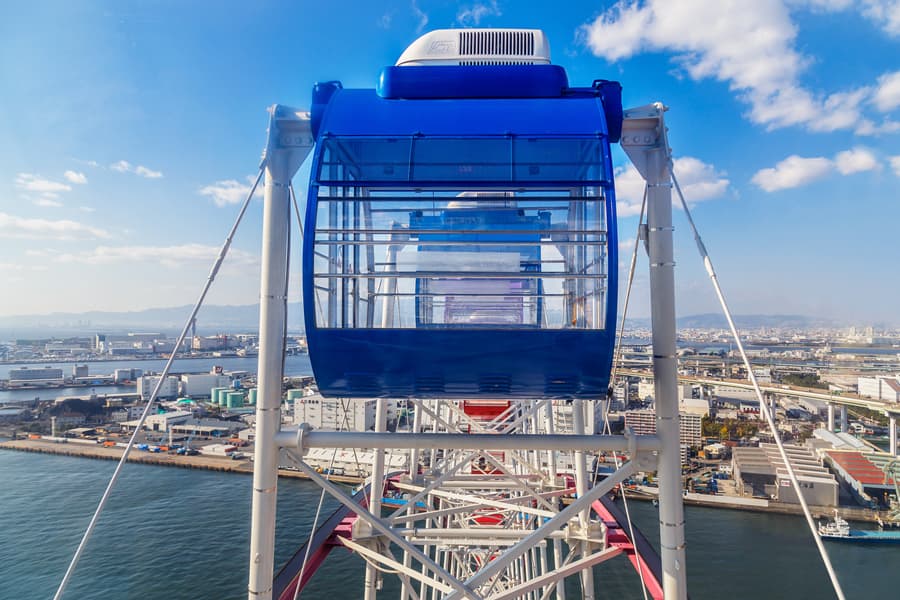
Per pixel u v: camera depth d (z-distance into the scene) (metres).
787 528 47.56
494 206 6.89
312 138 7.55
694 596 36.62
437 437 7.08
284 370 7.37
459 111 7.03
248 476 66.00
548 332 6.33
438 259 6.90
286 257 7.39
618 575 38.75
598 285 6.66
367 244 6.64
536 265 7.07
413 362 6.61
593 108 7.05
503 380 6.81
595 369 6.58
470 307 6.98
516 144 6.75
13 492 58.75
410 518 12.88
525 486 14.29
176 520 50.12
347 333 6.45
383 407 13.02
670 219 7.38
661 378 7.10
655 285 7.29
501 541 14.98
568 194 6.78
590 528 13.38
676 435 7.02
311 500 53.25
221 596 36.94
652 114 7.54
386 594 37.75
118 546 44.38
